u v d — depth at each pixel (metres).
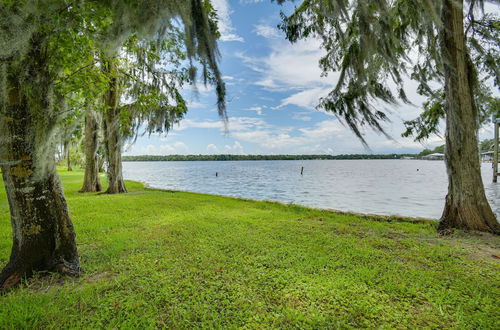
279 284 2.99
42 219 3.19
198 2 2.56
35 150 3.02
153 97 7.75
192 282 3.05
